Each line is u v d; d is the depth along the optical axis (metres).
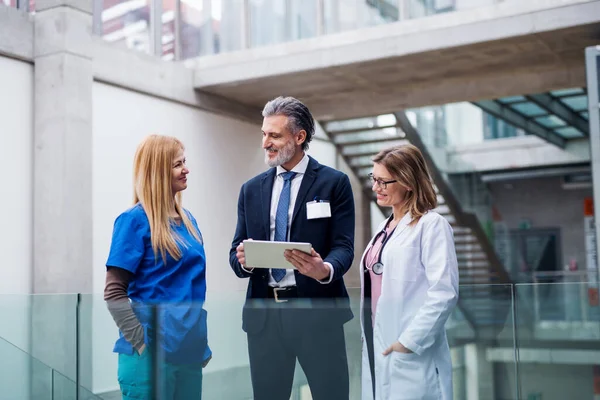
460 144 14.61
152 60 8.26
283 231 3.16
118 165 7.88
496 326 2.57
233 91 9.02
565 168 14.70
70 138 7.06
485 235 12.52
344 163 11.71
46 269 7.05
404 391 2.54
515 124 12.44
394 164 2.75
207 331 2.78
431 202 2.74
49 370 2.92
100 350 2.87
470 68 8.26
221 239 9.25
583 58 7.95
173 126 8.61
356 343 2.63
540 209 15.38
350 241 3.16
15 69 7.05
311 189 3.16
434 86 9.10
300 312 2.70
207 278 8.96
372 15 7.91
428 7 7.62
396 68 8.20
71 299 2.90
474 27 7.31
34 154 7.18
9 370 2.97
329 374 2.64
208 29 8.79
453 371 2.58
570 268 15.08
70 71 7.09
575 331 2.51
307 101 9.62
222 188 9.31
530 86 8.63
